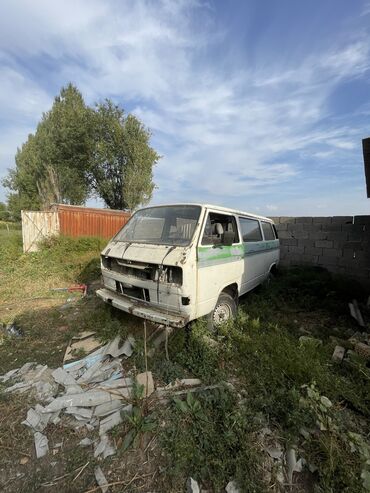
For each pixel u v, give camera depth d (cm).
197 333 347
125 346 333
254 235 511
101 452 198
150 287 318
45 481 178
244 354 323
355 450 192
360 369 276
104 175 2559
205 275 324
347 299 545
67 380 275
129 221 423
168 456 193
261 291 574
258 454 195
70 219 1241
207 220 347
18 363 316
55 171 2505
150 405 242
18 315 452
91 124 2327
